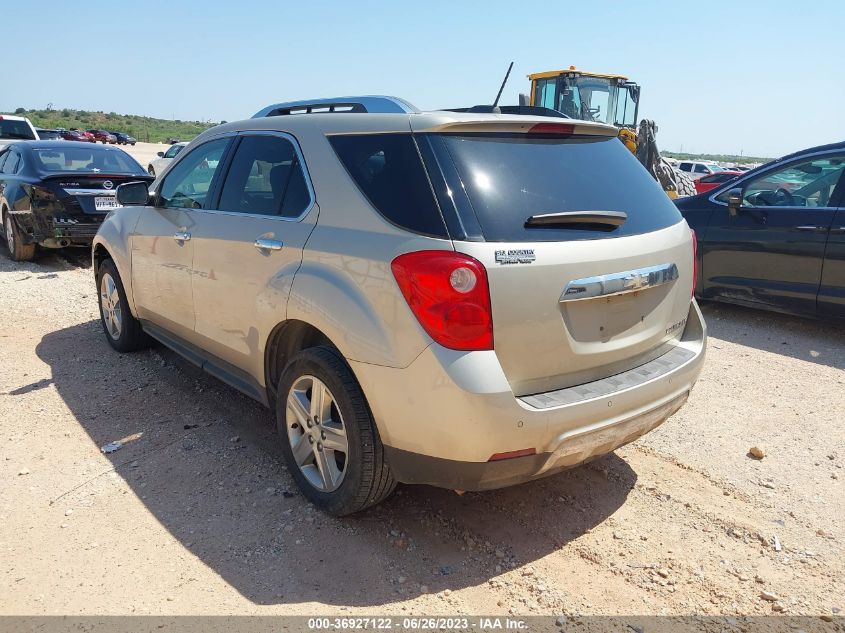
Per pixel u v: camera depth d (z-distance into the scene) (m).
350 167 3.20
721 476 3.85
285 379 3.41
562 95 14.88
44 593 2.76
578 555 3.10
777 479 3.82
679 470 3.91
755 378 5.42
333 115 3.48
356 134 3.25
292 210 3.45
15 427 4.22
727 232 7.00
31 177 8.77
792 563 3.07
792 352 6.09
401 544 3.13
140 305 4.97
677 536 3.27
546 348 2.82
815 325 6.94
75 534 3.15
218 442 4.08
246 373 3.88
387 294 2.82
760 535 3.27
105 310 5.66
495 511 3.43
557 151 3.19
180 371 5.20
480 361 2.65
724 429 4.46
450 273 2.65
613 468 3.92
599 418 2.88
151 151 51.34
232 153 4.06
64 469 3.73
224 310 3.87
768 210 6.68
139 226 4.84
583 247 2.92
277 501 3.46
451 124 2.91
